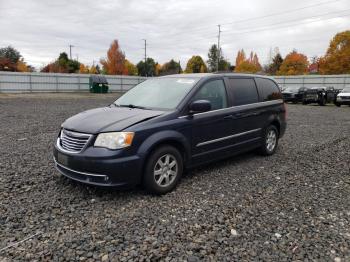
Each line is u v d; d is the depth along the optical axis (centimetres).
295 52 6575
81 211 389
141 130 423
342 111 1958
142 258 293
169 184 458
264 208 409
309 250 312
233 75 607
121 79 4728
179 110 478
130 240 324
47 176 513
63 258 292
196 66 8962
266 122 665
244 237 335
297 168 597
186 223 363
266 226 360
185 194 453
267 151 686
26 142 782
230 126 563
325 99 2597
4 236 328
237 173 559
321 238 335
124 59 6669
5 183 477
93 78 4184
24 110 1658
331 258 299
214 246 316
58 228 346
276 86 733
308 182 516
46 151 685
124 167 407
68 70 7775
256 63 7694
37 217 371
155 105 504
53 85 4078
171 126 456
